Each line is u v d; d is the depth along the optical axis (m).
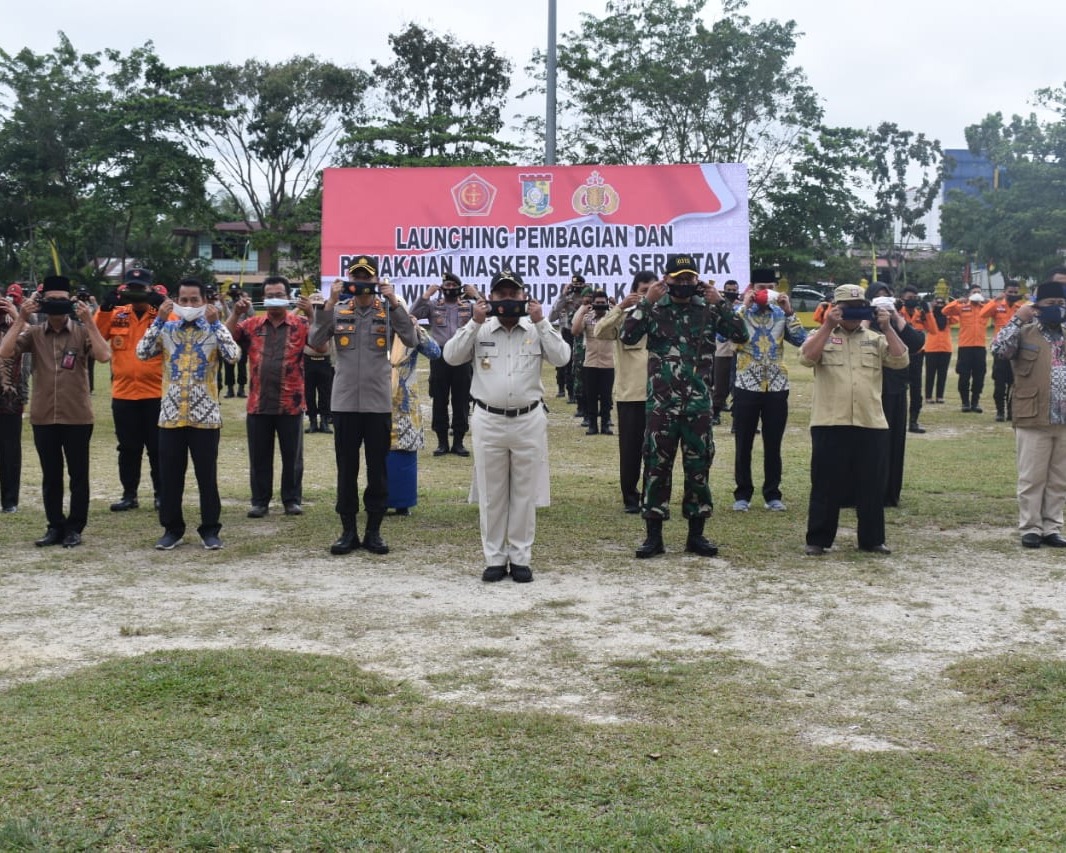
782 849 3.57
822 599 6.81
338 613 6.47
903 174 68.44
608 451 13.62
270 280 9.61
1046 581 7.27
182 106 37.50
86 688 4.95
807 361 8.04
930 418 17.16
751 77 37.50
